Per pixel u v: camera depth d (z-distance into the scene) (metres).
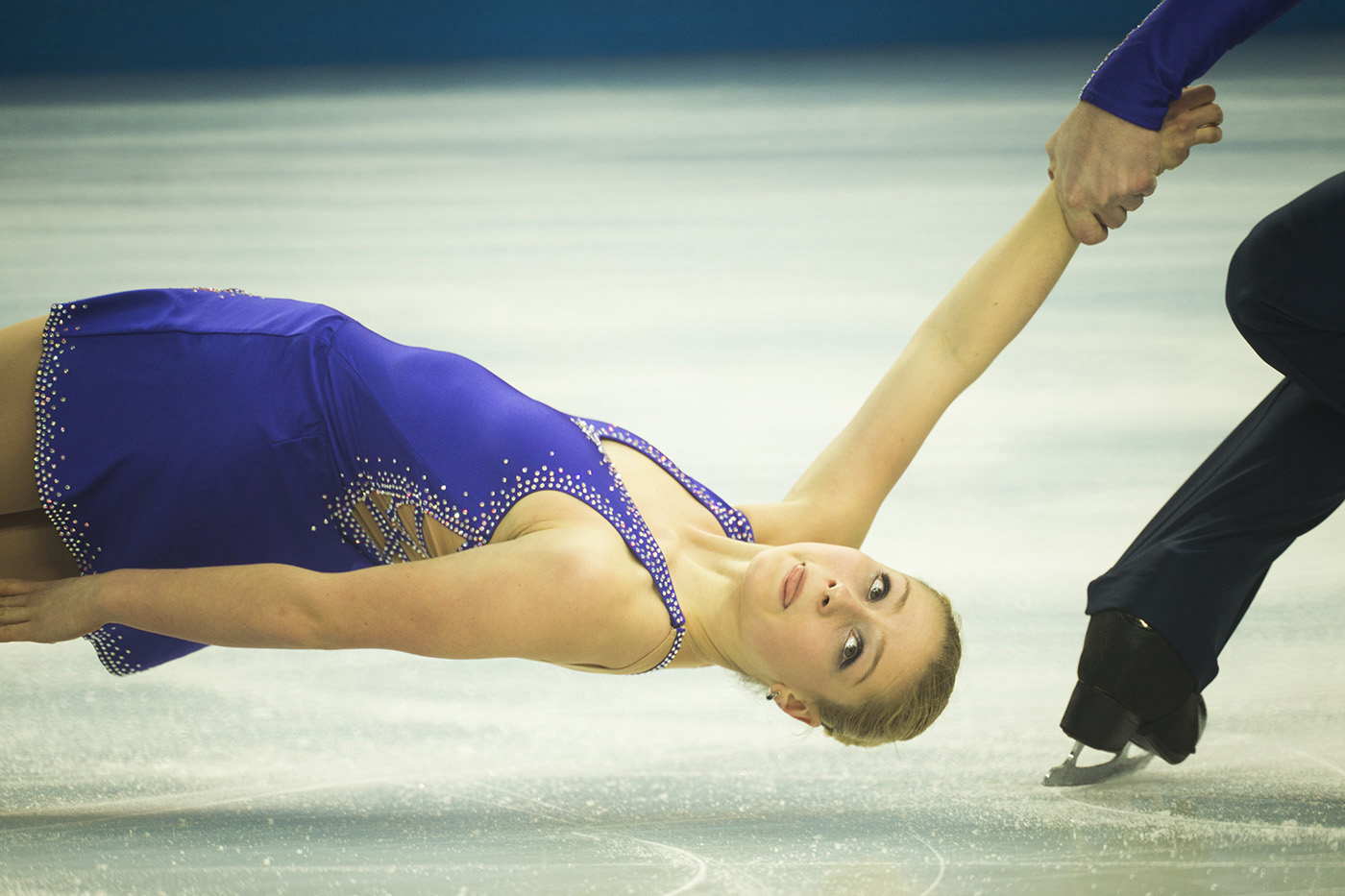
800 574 8.32
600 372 18.06
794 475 13.77
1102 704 8.31
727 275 24.73
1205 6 7.93
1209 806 7.95
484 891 6.74
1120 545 12.09
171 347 8.36
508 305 22.27
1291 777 8.27
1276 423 8.49
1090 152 8.44
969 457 14.59
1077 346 19.05
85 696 9.48
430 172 36.16
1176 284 22.64
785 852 7.32
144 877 6.81
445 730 9.13
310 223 29.58
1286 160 32.66
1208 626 8.32
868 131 40.97
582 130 42.97
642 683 10.14
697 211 30.94
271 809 7.81
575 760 8.71
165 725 9.03
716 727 9.35
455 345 19.56
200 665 10.20
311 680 9.95
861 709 8.42
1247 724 8.94
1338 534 12.48
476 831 7.57
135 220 29.38
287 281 23.73
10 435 8.48
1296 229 7.65
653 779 8.46
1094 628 8.44
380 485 8.12
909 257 25.84
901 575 8.66
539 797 8.12
